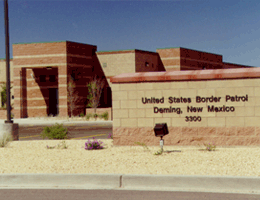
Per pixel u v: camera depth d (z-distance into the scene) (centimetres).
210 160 876
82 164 864
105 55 3912
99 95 3800
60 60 3697
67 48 3700
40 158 959
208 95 1129
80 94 3812
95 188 705
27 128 2567
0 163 897
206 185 687
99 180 720
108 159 922
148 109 1164
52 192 677
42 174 733
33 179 734
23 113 3866
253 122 1102
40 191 686
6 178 738
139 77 1162
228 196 637
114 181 715
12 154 1036
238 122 1111
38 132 2167
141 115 1167
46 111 3928
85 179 724
